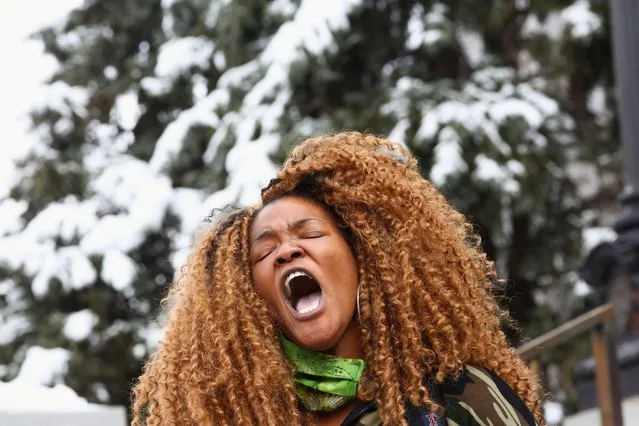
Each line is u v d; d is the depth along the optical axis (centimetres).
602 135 1108
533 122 978
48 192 1124
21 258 1059
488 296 279
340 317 259
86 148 1171
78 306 1072
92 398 1009
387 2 1028
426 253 268
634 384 662
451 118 963
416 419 250
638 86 716
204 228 288
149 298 1068
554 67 1080
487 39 1107
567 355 966
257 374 262
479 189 946
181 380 272
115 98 1188
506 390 253
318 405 261
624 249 676
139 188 1077
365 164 274
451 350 256
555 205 1009
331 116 1000
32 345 1042
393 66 1060
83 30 1227
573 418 716
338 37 996
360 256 265
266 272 266
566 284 988
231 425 265
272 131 988
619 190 1095
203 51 1124
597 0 1051
